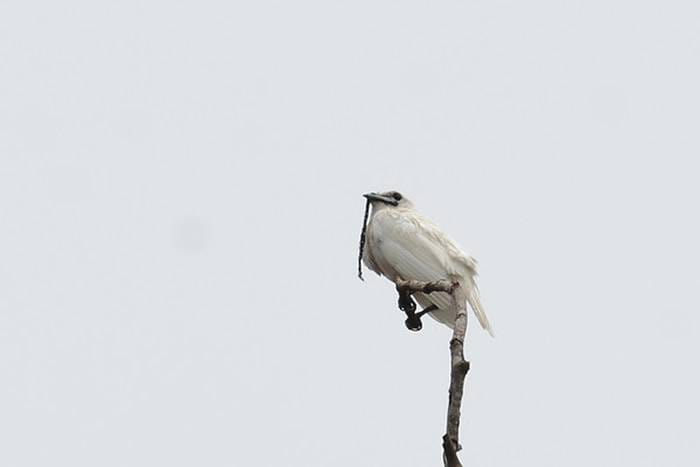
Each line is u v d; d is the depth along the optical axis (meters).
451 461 6.79
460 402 7.07
